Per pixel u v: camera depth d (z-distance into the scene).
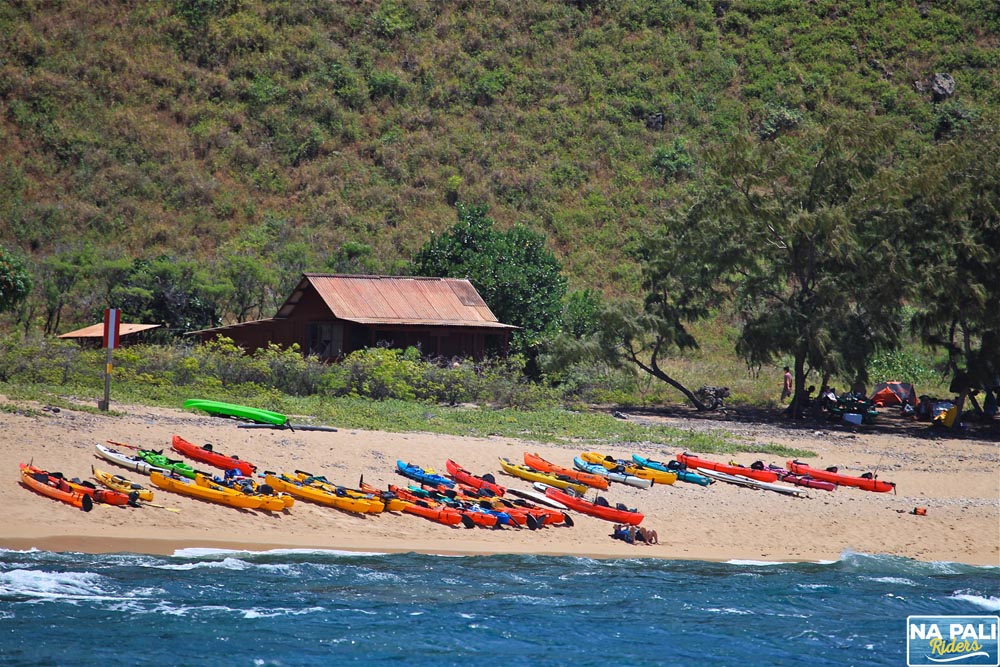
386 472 88.38
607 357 161.88
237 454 86.12
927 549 81.69
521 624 57.44
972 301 149.25
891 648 57.34
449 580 64.44
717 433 131.62
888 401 180.50
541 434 114.44
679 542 79.19
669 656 54.16
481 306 170.50
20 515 66.25
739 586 67.81
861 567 74.88
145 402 105.50
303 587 60.44
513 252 193.62
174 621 53.38
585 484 91.88
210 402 101.81
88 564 60.34
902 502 96.75
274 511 75.00
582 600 62.47
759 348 157.00
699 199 163.75
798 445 127.81
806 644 57.28
